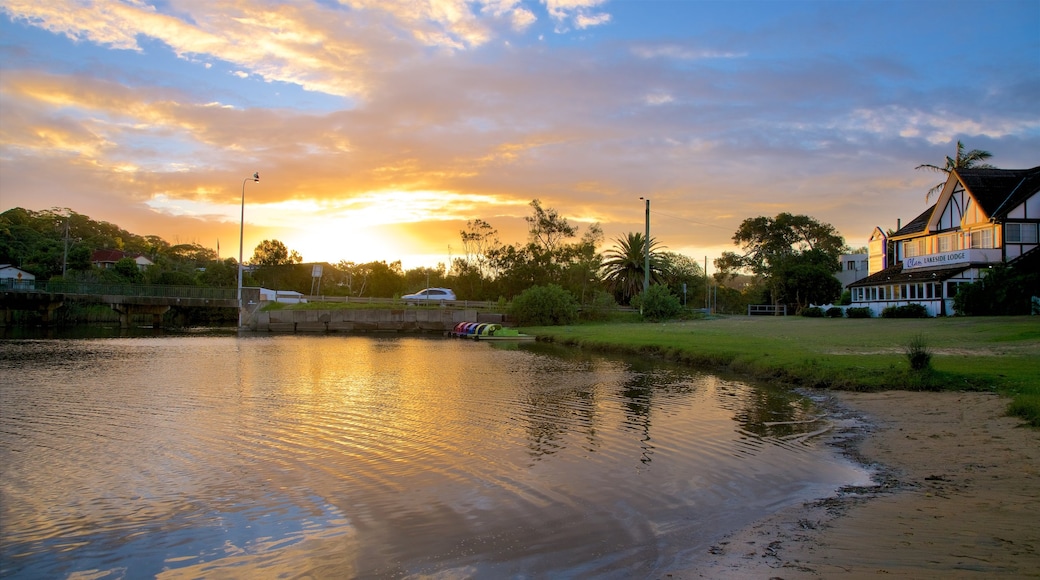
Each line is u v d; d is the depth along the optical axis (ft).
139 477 30.60
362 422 43.45
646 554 20.88
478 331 151.53
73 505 26.66
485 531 23.29
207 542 22.59
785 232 268.21
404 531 23.36
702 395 55.36
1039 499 24.47
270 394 56.44
